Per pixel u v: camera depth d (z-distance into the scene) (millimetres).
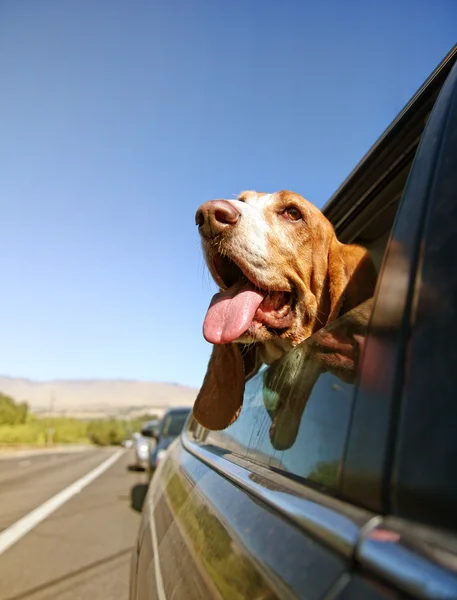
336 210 659
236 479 321
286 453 273
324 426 231
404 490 154
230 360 559
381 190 574
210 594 242
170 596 315
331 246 650
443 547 132
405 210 234
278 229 609
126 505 2012
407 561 134
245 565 214
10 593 955
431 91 391
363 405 195
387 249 232
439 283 185
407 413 167
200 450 560
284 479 250
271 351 618
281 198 630
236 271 624
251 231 584
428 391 164
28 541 1368
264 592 186
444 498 141
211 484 377
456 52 347
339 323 279
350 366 233
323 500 192
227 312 572
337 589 148
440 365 166
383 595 133
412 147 480
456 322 170
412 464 156
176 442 962
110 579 1044
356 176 561
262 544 212
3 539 1390
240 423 454
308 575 165
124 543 1360
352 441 192
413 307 191
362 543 151
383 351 196
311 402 266
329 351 274
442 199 210
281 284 586
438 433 152
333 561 160
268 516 229
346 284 637
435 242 200
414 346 180
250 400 451
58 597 936
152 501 703
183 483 506
